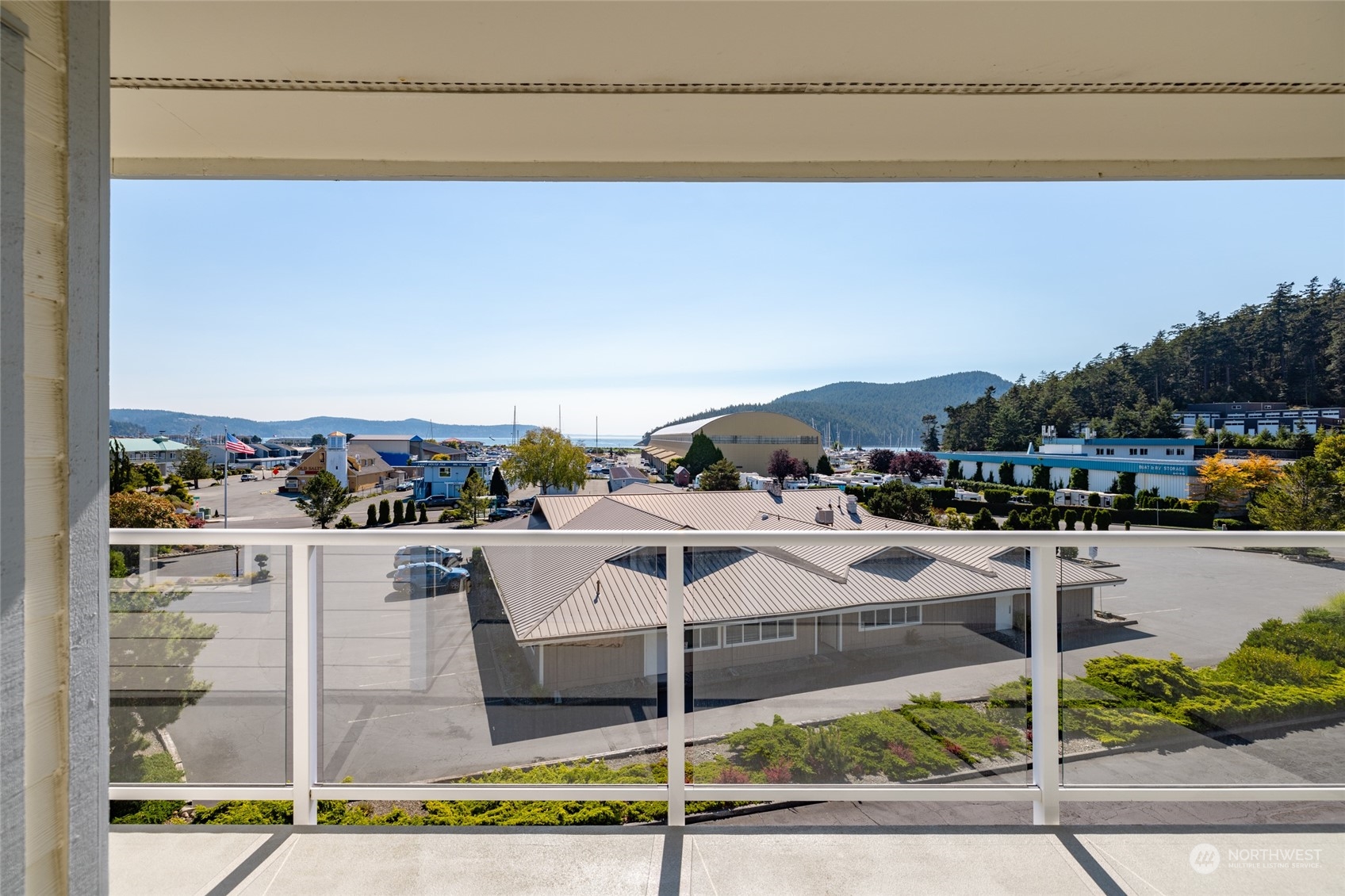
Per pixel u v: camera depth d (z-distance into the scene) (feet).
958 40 6.30
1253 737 5.92
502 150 8.64
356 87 7.12
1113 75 6.85
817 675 5.97
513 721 5.94
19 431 3.05
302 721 5.93
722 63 6.71
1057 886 5.12
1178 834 5.78
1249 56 6.49
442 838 5.77
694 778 5.96
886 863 5.40
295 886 5.13
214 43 6.31
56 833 3.36
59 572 3.35
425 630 5.96
